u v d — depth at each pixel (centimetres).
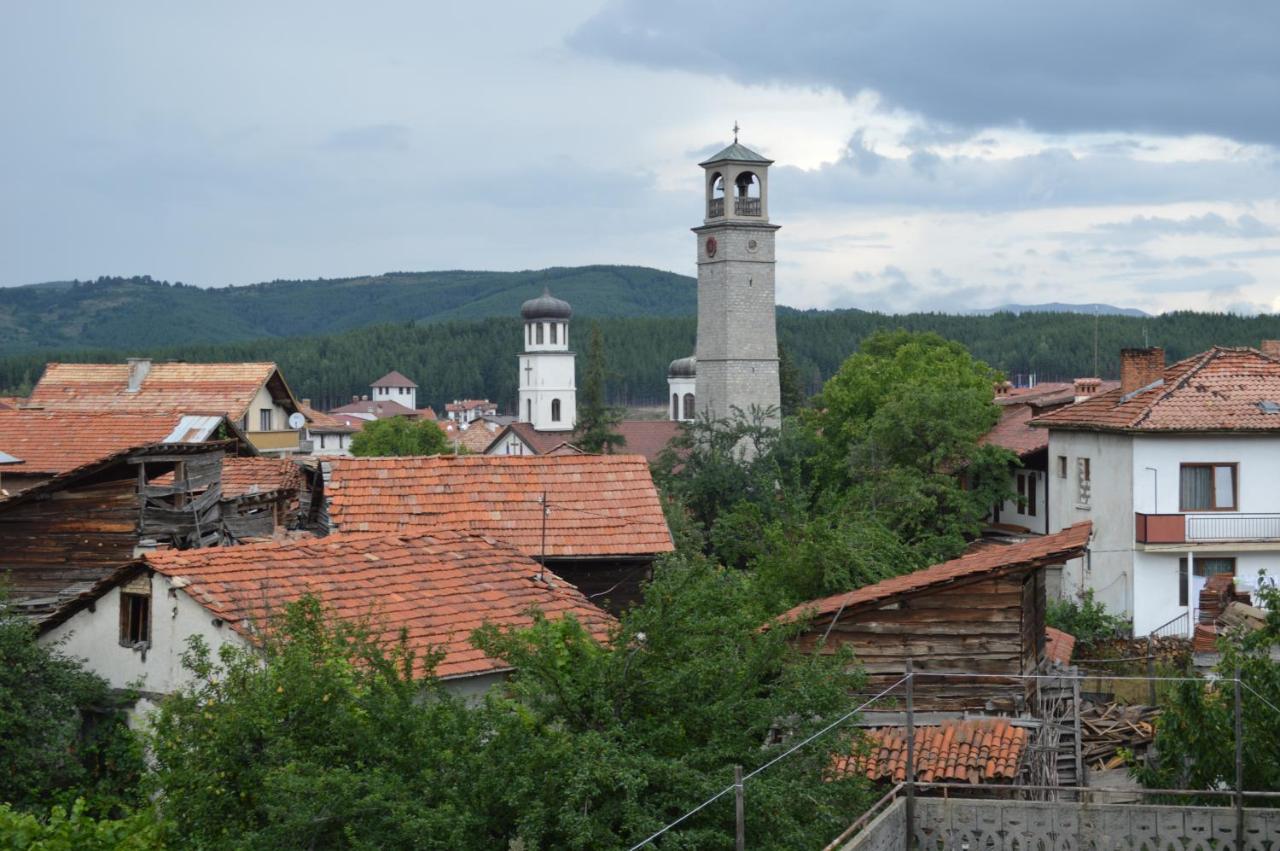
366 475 3153
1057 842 2072
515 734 1705
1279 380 4950
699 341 12438
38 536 2956
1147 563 4781
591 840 1641
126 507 2952
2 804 1789
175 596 2228
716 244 12219
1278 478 4775
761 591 3412
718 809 1708
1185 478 4772
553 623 2038
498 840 1692
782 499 7119
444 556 2570
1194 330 19725
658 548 3067
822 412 8875
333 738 1717
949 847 2083
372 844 1586
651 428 14250
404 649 1864
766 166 12250
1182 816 2052
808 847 1756
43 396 7050
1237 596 3978
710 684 1841
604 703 1794
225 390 6919
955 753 2342
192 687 1961
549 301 17788
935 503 6244
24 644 2192
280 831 1578
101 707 2270
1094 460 5097
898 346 9831
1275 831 2009
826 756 1856
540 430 17388
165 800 1800
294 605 1861
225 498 3253
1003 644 2586
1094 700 3005
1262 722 2147
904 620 2600
